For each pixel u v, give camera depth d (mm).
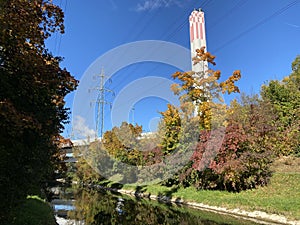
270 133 16781
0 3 5527
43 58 7340
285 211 10477
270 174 15328
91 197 21344
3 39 5848
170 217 12055
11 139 6375
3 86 6297
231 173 14297
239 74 19062
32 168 7574
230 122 16031
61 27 7602
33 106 7188
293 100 21047
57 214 13453
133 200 19047
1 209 6520
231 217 11523
